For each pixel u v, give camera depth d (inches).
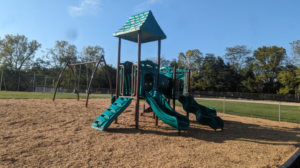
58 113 306.7
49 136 182.9
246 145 185.6
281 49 1923.0
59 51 1929.1
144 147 163.9
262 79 1950.1
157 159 136.9
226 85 2140.7
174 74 291.9
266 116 446.6
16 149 142.9
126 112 380.8
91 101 584.4
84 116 300.4
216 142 193.5
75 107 392.2
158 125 266.8
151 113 387.9
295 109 694.5
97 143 168.9
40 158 128.6
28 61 1875.0
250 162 138.6
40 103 418.3
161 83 284.7
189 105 273.7
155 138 195.3
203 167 125.7
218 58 2298.2
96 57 2031.3
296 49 1427.2
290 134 246.1
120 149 155.6
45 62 1941.4
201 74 2210.9
